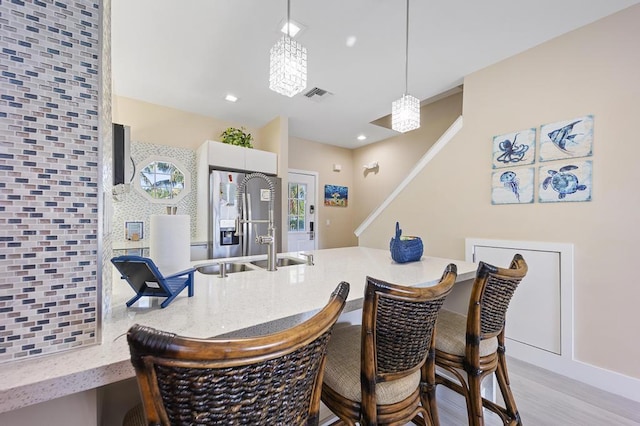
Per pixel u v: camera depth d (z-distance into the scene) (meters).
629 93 1.87
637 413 1.63
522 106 2.40
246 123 4.29
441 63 2.61
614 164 1.92
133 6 1.90
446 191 2.96
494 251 2.54
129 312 0.89
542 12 1.96
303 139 5.25
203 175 3.60
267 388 0.54
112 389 0.94
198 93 3.27
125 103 3.37
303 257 2.03
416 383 1.05
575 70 2.11
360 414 0.95
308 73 2.81
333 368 1.06
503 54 2.46
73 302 0.63
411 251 1.84
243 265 1.80
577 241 2.07
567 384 1.95
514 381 1.99
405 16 2.01
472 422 1.25
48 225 0.60
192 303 0.99
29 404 0.52
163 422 0.48
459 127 2.86
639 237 1.82
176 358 0.44
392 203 3.53
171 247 1.04
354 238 5.94
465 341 1.29
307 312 0.92
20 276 0.58
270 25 2.11
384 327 0.92
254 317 0.86
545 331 2.21
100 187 0.67
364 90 3.19
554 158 2.20
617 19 1.93
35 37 0.60
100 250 0.67
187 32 2.18
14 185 0.57
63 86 0.62
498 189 2.54
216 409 0.50
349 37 2.24
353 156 5.97
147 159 3.50
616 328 1.89
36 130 0.59
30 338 0.58
